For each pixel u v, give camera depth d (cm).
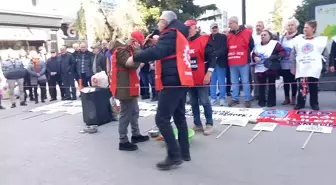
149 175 359
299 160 374
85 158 428
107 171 378
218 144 450
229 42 668
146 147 461
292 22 641
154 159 410
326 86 806
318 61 584
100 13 1934
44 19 1942
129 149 448
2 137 563
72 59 948
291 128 504
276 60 634
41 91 955
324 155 385
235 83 683
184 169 368
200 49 472
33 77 932
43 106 866
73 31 2197
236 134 493
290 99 700
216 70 695
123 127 446
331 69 590
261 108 646
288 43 648
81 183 348
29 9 1853
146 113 676
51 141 520
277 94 821
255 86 743
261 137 470
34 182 359
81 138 527
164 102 359
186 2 1847
